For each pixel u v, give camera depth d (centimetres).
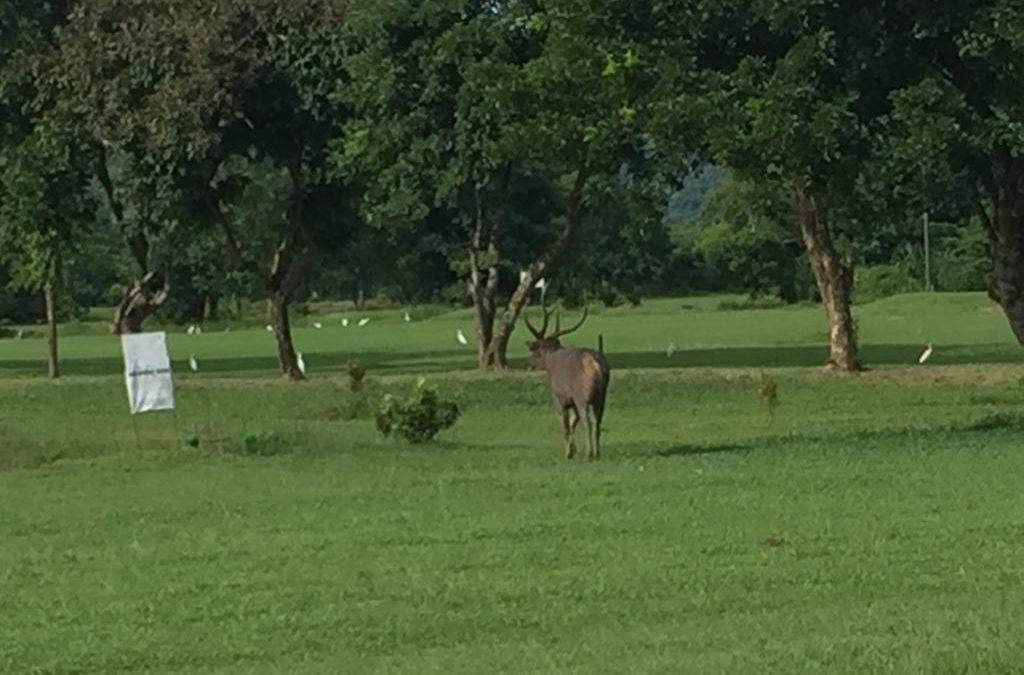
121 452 6272
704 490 4772
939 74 5569
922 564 3569
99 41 8994
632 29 5641
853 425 7050
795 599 3272
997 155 5794
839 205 6150
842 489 4709
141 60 8875
